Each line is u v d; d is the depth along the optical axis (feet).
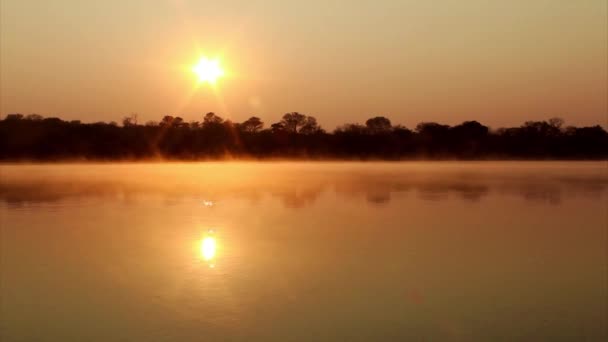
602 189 115.34
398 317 33.83
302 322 33.06
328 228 63.67
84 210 81.51
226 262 47.03
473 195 102.58
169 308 35.47
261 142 383.04
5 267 45.78
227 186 126.41
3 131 322.14
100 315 34.37
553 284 40.52
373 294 38.22
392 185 128.57
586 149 354.33
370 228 63.46
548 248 52.49
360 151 380.37
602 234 59.36
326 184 131.54
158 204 89.10
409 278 42.16
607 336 30.91
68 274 43.50
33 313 34.78
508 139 370.73
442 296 37.88
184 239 57.11
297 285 40.19
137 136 353.10
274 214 76.07
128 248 52.75
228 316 34.14
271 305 35.83
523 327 32.30
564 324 32.63
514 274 43.37
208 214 76.18
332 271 44.11
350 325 32.63
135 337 31.01
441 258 48.39
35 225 66.74
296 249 52.01
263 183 134.92
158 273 43.52
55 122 339.57
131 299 37.32
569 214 75.36
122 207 84.99
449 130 380.58
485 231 61.36
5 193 108.99
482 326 32.45
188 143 364.99
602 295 37.93
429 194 104.78
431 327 32.35
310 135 392.47
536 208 82.23
